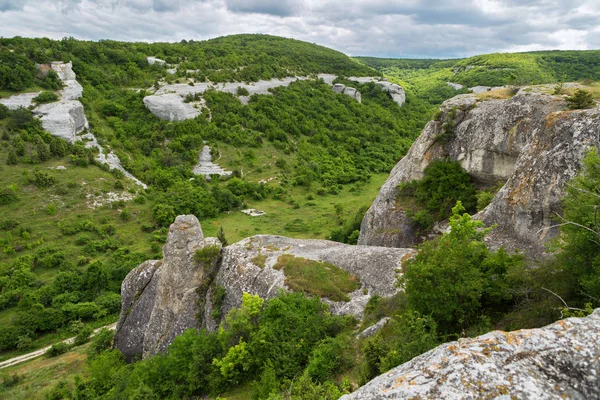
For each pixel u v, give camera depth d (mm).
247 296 20516
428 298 12672
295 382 14328
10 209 50938
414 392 5602
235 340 19266
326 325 17828
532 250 17844
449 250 13570
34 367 31031
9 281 40062
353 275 22750
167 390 18797
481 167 28281
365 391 6336
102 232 50812
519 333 6328
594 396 5242
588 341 5887
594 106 20531
